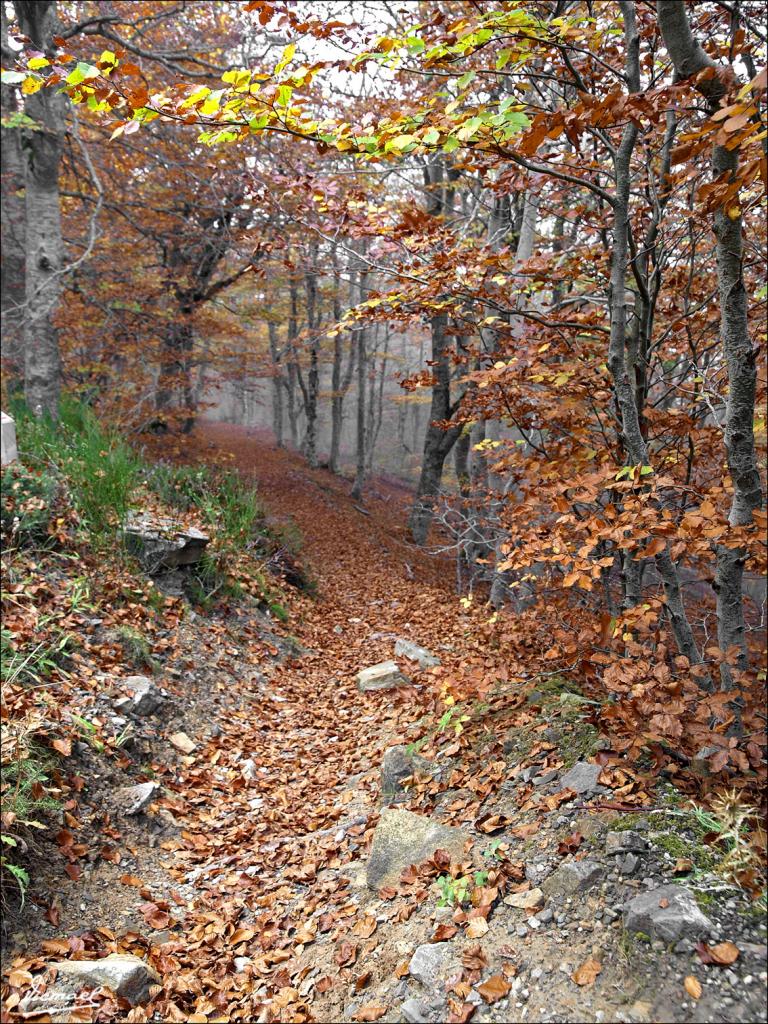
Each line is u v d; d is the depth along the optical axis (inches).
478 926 91.7
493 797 123.1
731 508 110.5
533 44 120.6
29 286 357.1
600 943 82.1
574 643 126.1
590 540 103.2
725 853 88.4
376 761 174.2
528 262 158.1
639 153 167.0
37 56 91.1
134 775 158.6
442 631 326.6
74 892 120.3
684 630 122.0
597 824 100.3
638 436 124.3
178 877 136.4
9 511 222.5
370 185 267.7
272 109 106.3
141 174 482.0
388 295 149.9
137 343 474.9
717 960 73.2
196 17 475.5
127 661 200.4
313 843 144.9
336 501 813.9
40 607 196.5
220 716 209.9
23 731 139.2
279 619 319.3
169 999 101.7
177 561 269.4
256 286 620.4
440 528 584.4
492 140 114.2
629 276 173.9
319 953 105.4
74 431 336.8
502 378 147.7
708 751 105.5
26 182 353.4
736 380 104.3
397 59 108.0
